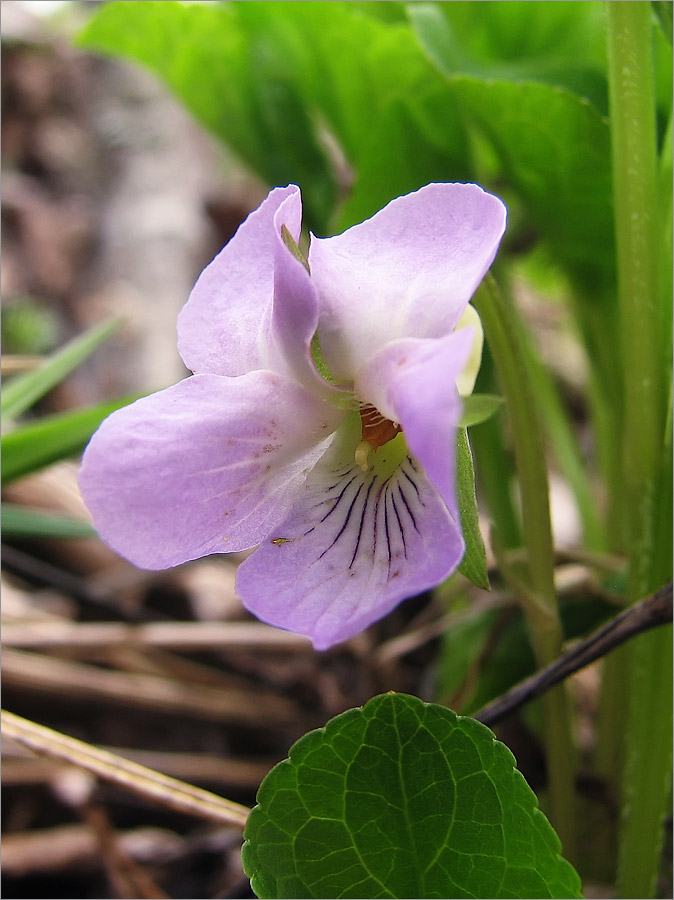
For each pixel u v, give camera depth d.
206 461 0.05
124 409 0.05
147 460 0.05
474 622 0.09
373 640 0.10
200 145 0.21
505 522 0.09
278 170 0.10
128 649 0.10
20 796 0.09
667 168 0.06
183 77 0.10
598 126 0.07
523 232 0.11
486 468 0.09
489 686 0.08
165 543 0.05
